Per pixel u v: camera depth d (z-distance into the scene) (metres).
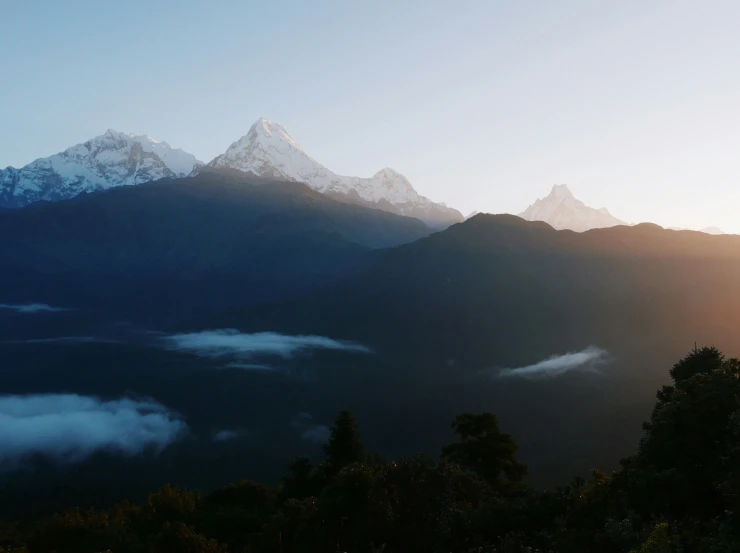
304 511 21.47
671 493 15.77
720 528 12.78
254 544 22.36
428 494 18.25
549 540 15.38
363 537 17.25
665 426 18.28
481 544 16.75
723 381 18.66
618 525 14.25
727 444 16.58
